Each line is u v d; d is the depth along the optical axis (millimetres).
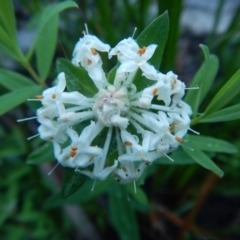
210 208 150
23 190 145
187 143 92
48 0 151
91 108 80
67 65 80
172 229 146
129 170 80
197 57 167
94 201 140
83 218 142
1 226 139
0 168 142
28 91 92
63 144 84
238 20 146
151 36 81
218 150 95
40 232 136
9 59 162
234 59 138
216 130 135
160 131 76
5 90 137
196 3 190
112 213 115
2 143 143
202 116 91
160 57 81
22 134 145
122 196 113
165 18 80
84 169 80
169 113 78
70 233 141
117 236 144
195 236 139
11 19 97
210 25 183
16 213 140
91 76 78
